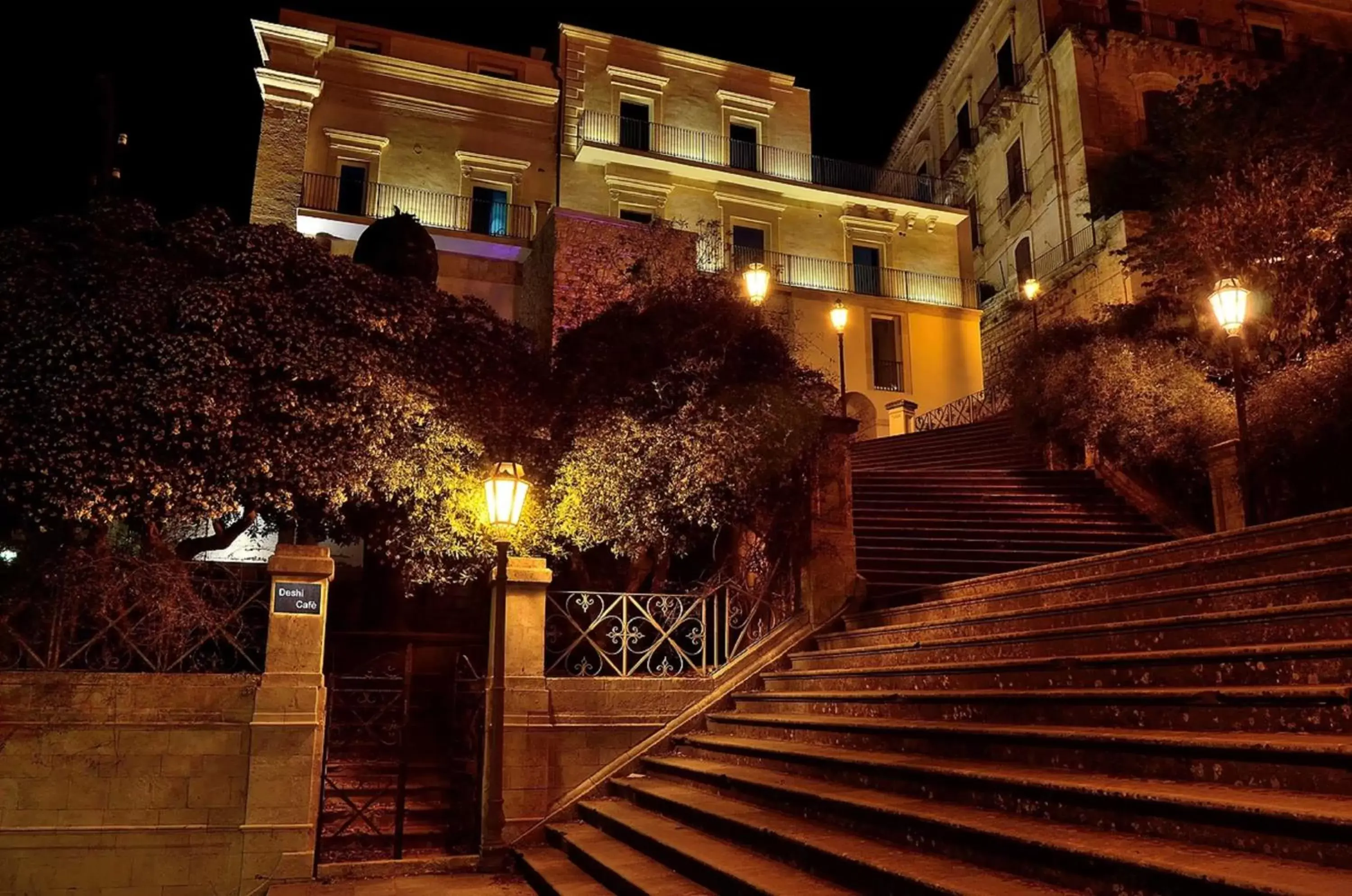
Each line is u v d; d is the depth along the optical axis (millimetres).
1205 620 5578
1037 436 16062
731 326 11297
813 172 31062
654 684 9266
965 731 5750
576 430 10891
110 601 7832
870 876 4512
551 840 8148
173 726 7574
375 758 11016
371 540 11539
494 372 11312
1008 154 32031
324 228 24531
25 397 8391
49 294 8828
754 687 9594
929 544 11789
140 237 10031
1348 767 3674
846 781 6215
